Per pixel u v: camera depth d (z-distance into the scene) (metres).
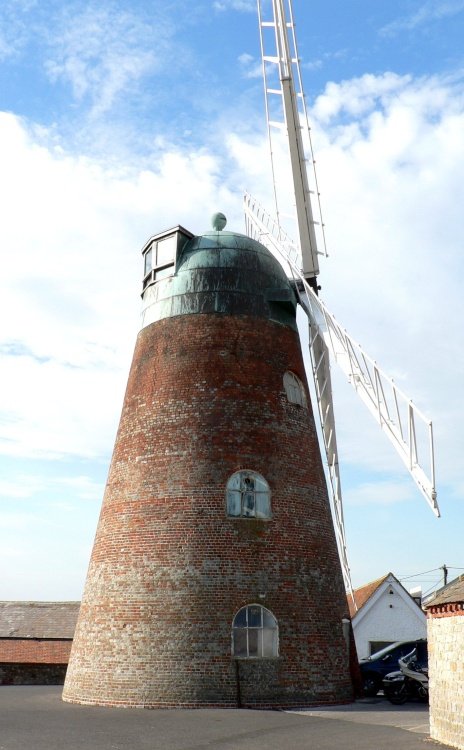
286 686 22.58
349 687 24.25
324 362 30.58
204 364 25.81
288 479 25.23
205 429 24.91
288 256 30.50
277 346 27.03
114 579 23.92
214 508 23.88
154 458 24.92
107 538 24.89
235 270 27.25
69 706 22.56
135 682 22.27
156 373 26.30
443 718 16.78
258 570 23.48
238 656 22.45
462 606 15.98
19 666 33.16
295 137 31.00
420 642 28.25
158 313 27.38
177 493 24.14
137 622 22.95
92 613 24.17
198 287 26.95
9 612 41.72
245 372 25.91
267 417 25.62
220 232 28.48
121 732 17.19
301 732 17.53
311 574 24.42
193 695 21.86
